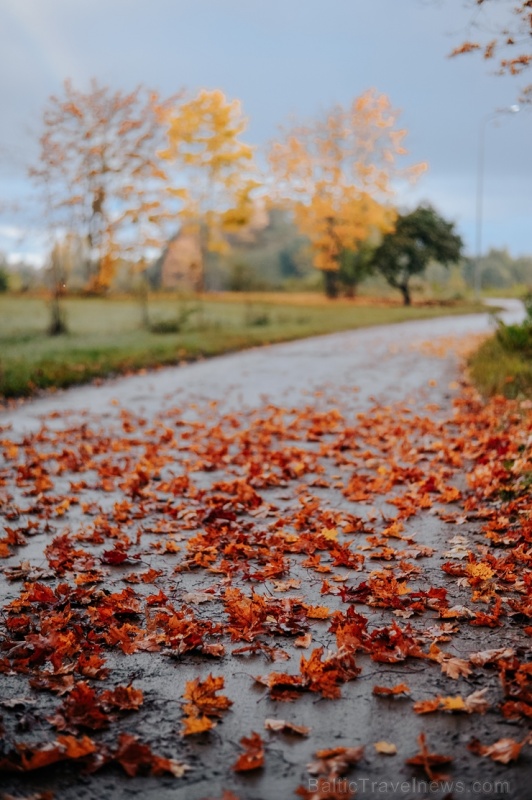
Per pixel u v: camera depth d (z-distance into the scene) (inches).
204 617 164.2
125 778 107.3
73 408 488.7
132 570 196.4
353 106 1599.4
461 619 159.3
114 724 121.3
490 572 179.9
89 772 108.4
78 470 318.7
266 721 119.9
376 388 571.8
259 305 1849.2
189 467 319.6
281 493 275.4
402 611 163.2
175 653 146.2
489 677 133.7
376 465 316.2
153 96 901.2
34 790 104.3
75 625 158.9
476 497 254.4
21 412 472.4
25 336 950.4
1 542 219.6
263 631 153.9
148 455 341.4
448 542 212.8
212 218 1177.4
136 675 138.1
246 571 190.9
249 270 2118.6
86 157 904.3
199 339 948.6
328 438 383.9
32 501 269.6
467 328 1352.1
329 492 276.4
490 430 354.3
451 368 700.7
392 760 110.0
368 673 136.6
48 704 127.6
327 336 1162.6
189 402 514.9
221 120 1073.5
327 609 163.3
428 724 119.0
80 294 1285.7
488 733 115.7
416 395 528.1
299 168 1652.3
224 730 119.1
